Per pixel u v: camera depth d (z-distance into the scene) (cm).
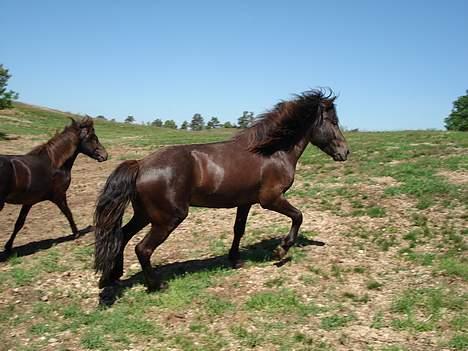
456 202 1001
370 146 1842
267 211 1063
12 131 3238
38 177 882
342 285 672
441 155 1524
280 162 696
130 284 704
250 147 683
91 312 629
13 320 616
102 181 1636
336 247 812
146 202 624
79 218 1161
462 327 550
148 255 641
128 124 5394
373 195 1110
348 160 1595
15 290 705
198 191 652
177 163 629
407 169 1325
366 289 659
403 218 938
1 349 546
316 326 567
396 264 738
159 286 667
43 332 584
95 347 544
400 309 596
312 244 830
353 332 552
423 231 862
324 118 746
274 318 589
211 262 775
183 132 3944
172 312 612
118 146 2614
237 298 644
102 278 637
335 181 1291
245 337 547
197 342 544
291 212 713
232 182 662
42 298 678
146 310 621
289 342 534
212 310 610
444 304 599
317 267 730
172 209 628
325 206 1062
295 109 699
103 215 602
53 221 1145
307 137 729
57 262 811
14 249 915
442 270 700
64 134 945
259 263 754
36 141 2903
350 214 989
